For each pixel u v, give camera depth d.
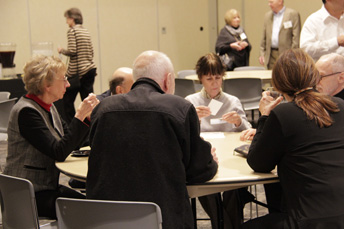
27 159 2.29
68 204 1.70
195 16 9.27
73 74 6.27
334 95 2.53
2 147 5.75
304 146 1.74
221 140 2.69
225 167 2.07
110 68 8.68
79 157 2.43
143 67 1.83
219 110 3.06
